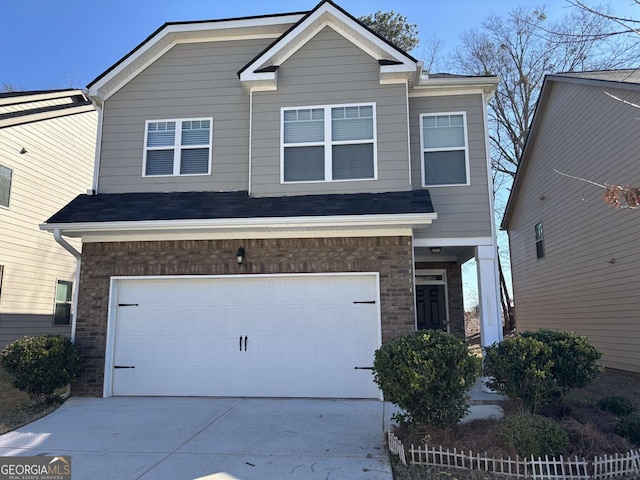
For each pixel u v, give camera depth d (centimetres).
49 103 1427
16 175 1270
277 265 862
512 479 469
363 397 823
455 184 941
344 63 944
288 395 837
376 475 477
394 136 910
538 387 568
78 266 895
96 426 661
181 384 857
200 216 829
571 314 1359
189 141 993
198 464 510
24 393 865
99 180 988
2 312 1212
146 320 880
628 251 1052
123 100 1016
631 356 1047
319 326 850
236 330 863
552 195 1483
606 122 1126
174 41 1030
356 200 859
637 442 525
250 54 1021
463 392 543
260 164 925
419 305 1232
